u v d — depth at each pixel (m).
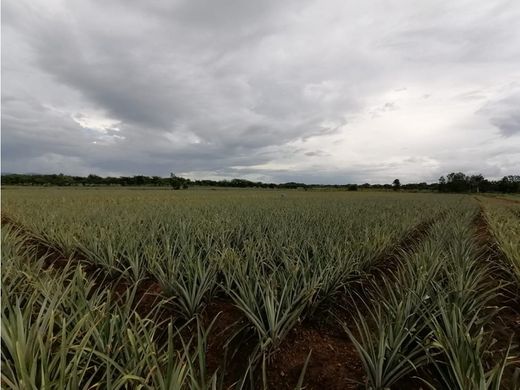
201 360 2.30
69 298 3.43
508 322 3.94
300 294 3.72
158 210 14.06
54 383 2.07
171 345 2.20
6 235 7.03
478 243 8.72
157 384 2.18
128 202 23.06
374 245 6.25
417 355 3.09
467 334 2.64
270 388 2.90
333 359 3.28
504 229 8.94
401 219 11.84
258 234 7.51
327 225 8.94
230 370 3.17
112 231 7.16
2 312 2.85
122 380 2.08
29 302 3.00
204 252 6.40
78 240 7.19
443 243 7.31
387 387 2.57
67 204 19.50
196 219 10.17
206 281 4.32
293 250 5.61
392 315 3.24
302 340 3.61
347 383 2.89
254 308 3.63
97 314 2.98
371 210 16.11
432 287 4.20
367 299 4.91
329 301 4.49
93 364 2.73
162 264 5.45
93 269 6.18
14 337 2.33
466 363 2.42
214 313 4.25
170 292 4.39
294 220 10.70
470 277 4.27
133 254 5.84
